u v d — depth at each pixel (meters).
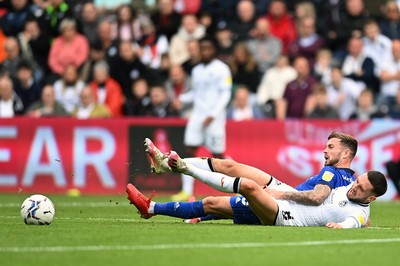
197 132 64.12
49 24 79.25
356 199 35.03
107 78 73.31
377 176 34.72
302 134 63.62
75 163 65.69
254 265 24.36
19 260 24.95
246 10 76.38
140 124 64.88
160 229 33.38
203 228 33.84
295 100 70.44
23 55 78.88
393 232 33.47
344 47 74.00
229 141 64.69
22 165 66.50
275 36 75.62
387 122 62.50
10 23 81.06
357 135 62.88
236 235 31.16
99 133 65.38
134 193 36.97
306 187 35.94
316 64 72.81
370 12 78.31
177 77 72.81
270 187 36.03
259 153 64.19
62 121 65.94
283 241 29.59
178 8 79.81
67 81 74.44
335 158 35.62
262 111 71.75
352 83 70.88
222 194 63.62
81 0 82.62
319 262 25.16
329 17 75.19
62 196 62.72
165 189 64.00
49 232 31.95
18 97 74.50
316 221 35.06
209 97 63.88
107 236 30.64
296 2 78.88
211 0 79.25
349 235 31.81
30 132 66.44
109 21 80.00
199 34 76.81
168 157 34.97
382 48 71.94
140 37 78.06
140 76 73.31
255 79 73.25
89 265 24.12
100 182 65.19
